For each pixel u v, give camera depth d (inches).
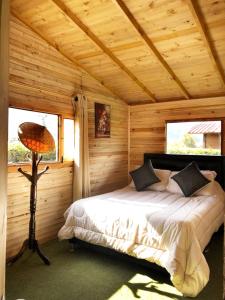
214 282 99.9
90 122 175.8
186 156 181.9
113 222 113.6
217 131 178.2
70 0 109.4
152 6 106.2
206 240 109.2
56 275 106.5
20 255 116.5
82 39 135.4
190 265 91.0
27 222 131.2
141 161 210.8
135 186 170.4
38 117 141.4
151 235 103.1
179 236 95.6
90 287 97.4
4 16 35.4
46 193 143.7
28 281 101.7
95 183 181.2
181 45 129.4
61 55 151.7
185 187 151.2
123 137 211.5
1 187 35.5
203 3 100.0
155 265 102.8
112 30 125.7
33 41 133.9
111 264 116.4
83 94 168.1
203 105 182.1
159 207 121.7
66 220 130.0
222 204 146.5
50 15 119.3
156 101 201.9
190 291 88.8
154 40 128.0
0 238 35.8
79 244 127.3
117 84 183.8
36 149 110.1
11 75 122.5
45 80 141.3
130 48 138.8
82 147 161.5
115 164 201.6
